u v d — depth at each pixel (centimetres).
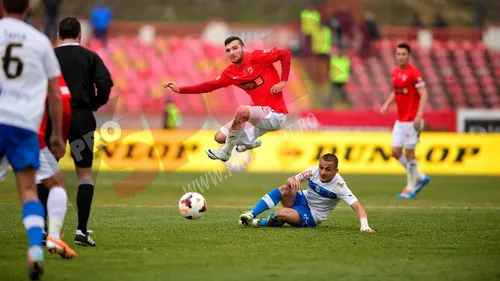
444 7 14538
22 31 2191
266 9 14300
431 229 3388
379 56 10619
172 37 11131
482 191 5809
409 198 5200
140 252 2620
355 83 10306
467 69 11056
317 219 3356
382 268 2361
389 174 7500
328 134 7712
